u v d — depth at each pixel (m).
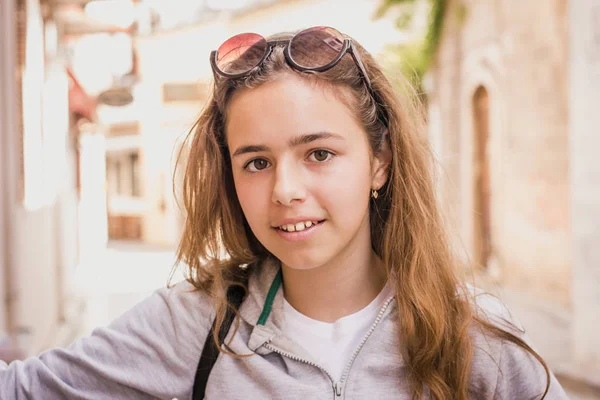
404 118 1.36
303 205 1.15
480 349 1.26
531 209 8.05
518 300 7.68
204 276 1.39
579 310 4.66
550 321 6.54
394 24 10.99
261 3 16.98
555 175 7.52
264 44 1.19
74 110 8.93
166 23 20.00
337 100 1.19
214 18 18.88
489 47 9.02
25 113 4.68
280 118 1.15
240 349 1.29
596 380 4.46
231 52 1.22
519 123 8.33
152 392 1.29
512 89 8.49
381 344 1.28
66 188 8.52
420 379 1.25
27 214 4.67
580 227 4.62
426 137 1.50
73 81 8.60
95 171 16.55
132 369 1.29
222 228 1.43
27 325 4.41
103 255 16.33
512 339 1.26
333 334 1.30
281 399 1.23
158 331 1.32
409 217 1.35
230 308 1.34
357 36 13.39
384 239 1.39
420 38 10.67
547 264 7.71
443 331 1.28
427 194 1.39
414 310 1.30
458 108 10.09
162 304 1.36
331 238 1.18
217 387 1.28
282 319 1.32
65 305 8.05
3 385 1.26
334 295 1.32
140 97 20.42
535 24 7.83
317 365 1.25
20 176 4.51
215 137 1.40
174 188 1.49
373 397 1.24
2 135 3.79
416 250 1.32
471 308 1.30
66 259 8.43
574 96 4.58
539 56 7.77
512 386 1.26
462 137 9.98
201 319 1.32
